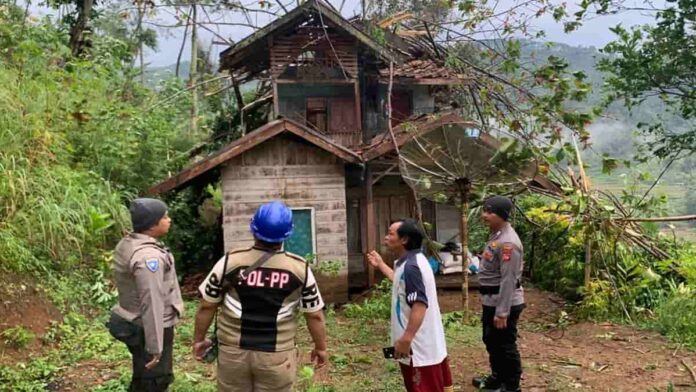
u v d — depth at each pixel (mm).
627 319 8430
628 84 12109
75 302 7477
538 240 11031
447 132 8867
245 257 3539
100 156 10148
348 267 11000
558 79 8680
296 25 12094
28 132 8312
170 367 4262
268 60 13164
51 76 9719
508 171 8594
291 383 3598
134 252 3980
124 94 14016
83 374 5742
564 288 10016
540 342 7516
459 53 12648
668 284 9133
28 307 6723
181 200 11984
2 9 11039
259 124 14977
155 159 11516
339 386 5738
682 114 12047
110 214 8891
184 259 11445
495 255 5141
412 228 4297
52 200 7734
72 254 8180
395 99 13562
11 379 5461
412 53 13922
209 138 14805
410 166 9195
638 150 12172
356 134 12547
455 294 10562
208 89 16781
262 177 9766
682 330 7707
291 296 3547
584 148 8758
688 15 11164
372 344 7379
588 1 9453
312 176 9906
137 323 4066
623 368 6445
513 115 9266
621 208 9305
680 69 11648
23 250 7195
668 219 8938
